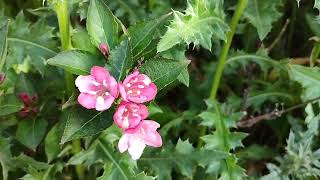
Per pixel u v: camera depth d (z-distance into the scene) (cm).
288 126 31
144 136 20
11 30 27
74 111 20
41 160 29
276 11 27
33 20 32
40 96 26
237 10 26
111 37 21
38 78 26
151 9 28
